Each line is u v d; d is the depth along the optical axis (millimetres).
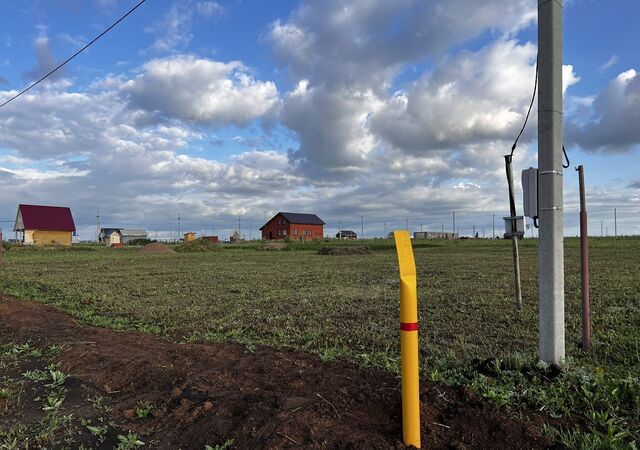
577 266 17891
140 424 4004
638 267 17172
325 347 6230
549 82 4559
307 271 19188
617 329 6816
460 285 12773
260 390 4332
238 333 7309
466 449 3145
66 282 15922
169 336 7410
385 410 3670
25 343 6840
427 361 5246
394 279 15516
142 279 16875
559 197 4535
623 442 3156
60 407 4414
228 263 25594
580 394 3850
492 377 4289
